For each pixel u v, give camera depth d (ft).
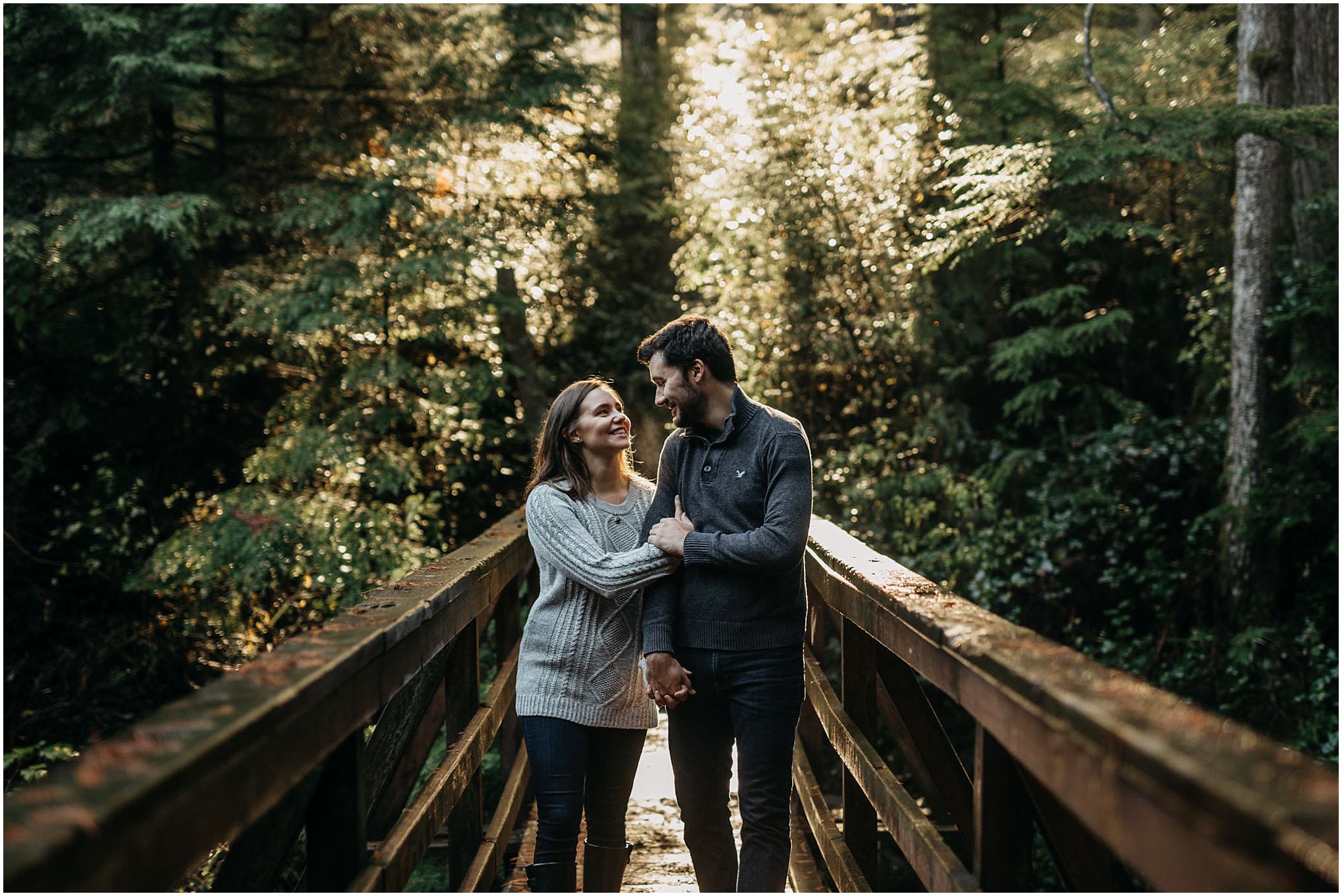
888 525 30.50
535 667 9.05
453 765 8.57
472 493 38.63
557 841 8.81
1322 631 28.68
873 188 32.83
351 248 32.19
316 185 34.40
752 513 8.64
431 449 35.09
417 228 33.60
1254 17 29.48
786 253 33.06
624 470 9.76
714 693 8.77
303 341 33.32
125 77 31.19
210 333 36.29
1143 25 42.42
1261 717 27.55
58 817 3.36
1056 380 31.58
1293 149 25.71
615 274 43.06
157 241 35.06
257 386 39.19
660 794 15.31
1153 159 28.63
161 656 33.58
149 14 32.65
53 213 31.81
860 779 8.71
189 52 33.14
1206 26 39.55
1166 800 3.50
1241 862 3.09
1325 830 2.85
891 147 32.76
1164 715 4.01
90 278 36.01
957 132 33.04
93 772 3.80
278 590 32.63
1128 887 5.43
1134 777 3.70
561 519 8.91
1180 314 36.65
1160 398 36.65
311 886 6.09
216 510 32.83
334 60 36.81
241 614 32.73
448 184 35.88
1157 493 31.32
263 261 35.55
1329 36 30.91
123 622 34.14
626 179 41.27
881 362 33.76
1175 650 29.63
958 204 28.07
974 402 35.47
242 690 4.98
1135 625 30.37
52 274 33.86
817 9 44.98
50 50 31.81
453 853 10.16
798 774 12.77
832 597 10.49
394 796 10.29
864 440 32.42
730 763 9.21
